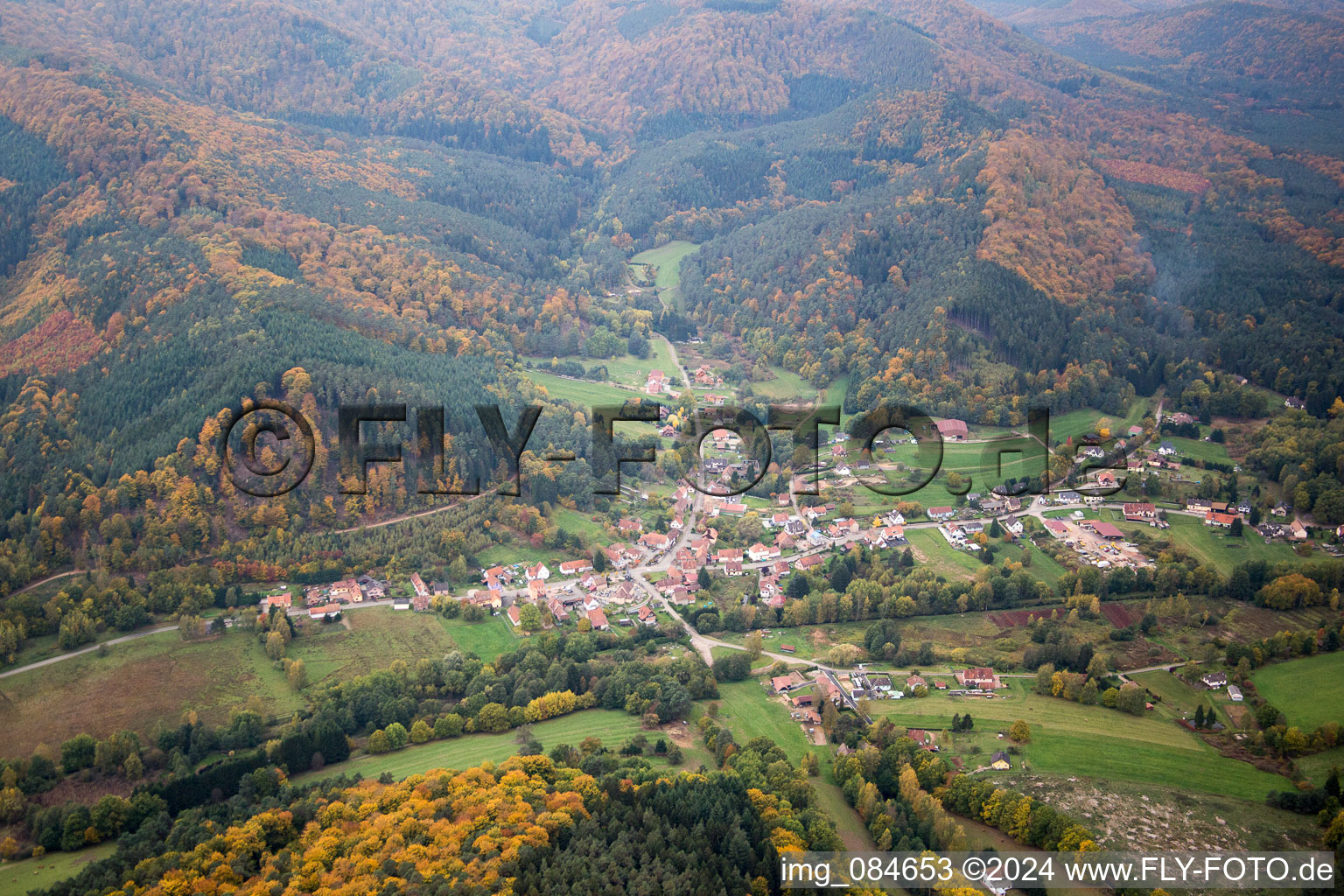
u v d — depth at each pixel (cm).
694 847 17525
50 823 19075
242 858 17788
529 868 16875
